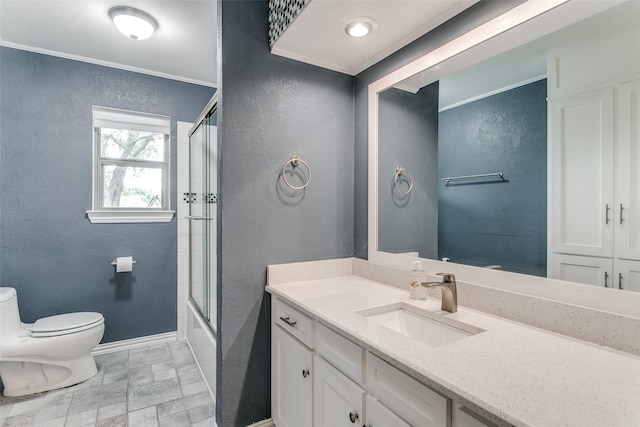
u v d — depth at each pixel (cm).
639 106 90
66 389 213
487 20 127
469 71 136
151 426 177
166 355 264
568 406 64
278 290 161
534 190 115
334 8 137
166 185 296
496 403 65
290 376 152
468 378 75
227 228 164
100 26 215
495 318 119
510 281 121
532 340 98
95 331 226
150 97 284
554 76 108
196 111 303
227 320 164
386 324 135
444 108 147
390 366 93
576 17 103
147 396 206
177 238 296
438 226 150
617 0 94
